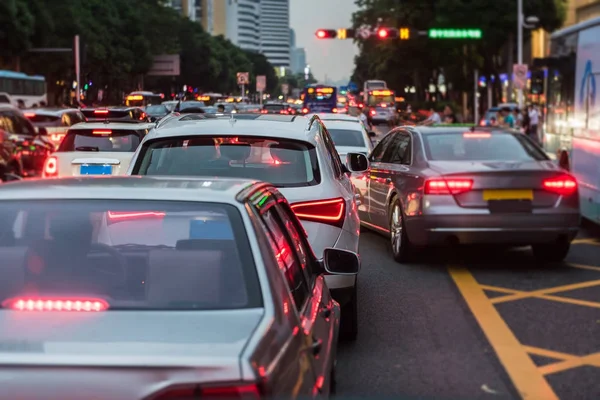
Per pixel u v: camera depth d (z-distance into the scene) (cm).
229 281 531
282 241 647
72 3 12562
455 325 1260
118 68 14338
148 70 15800
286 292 548
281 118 1251
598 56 2155
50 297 543
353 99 17788
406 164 1806
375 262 1806
